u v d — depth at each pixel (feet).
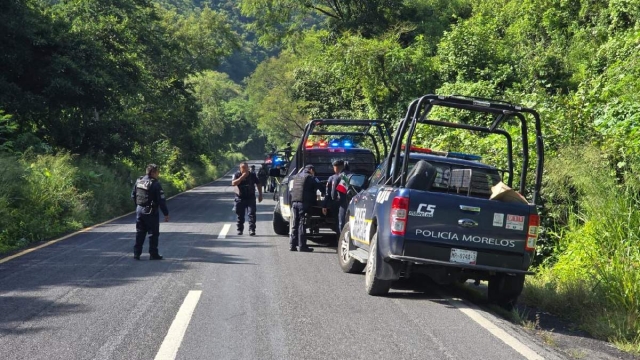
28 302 26.37
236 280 31.78
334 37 131.95
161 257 38.60
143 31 123.03
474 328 23.52
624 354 21.59
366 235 31.07
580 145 39.58
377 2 127.54
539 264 37.83
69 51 86.22
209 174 225.15
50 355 19.31
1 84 79.97
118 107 94.48
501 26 108.68
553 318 27.22
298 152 48.62
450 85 80.07
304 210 43.24
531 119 43.52
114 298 27.25
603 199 32.96
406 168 28.02
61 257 39.14
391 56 89.30
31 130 90.99
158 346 20.34
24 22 81.92
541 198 38.91
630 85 46.34
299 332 22.30
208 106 350.23
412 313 25.70
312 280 32.37
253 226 52.60
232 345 20.59
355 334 22.20
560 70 78.79
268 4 149.28
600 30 79.87
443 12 127.54
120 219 68.90
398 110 87.66
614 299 26.66
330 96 119.34
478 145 46.24
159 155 140.15
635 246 29.94
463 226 26.73
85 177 75.61
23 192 56.34
